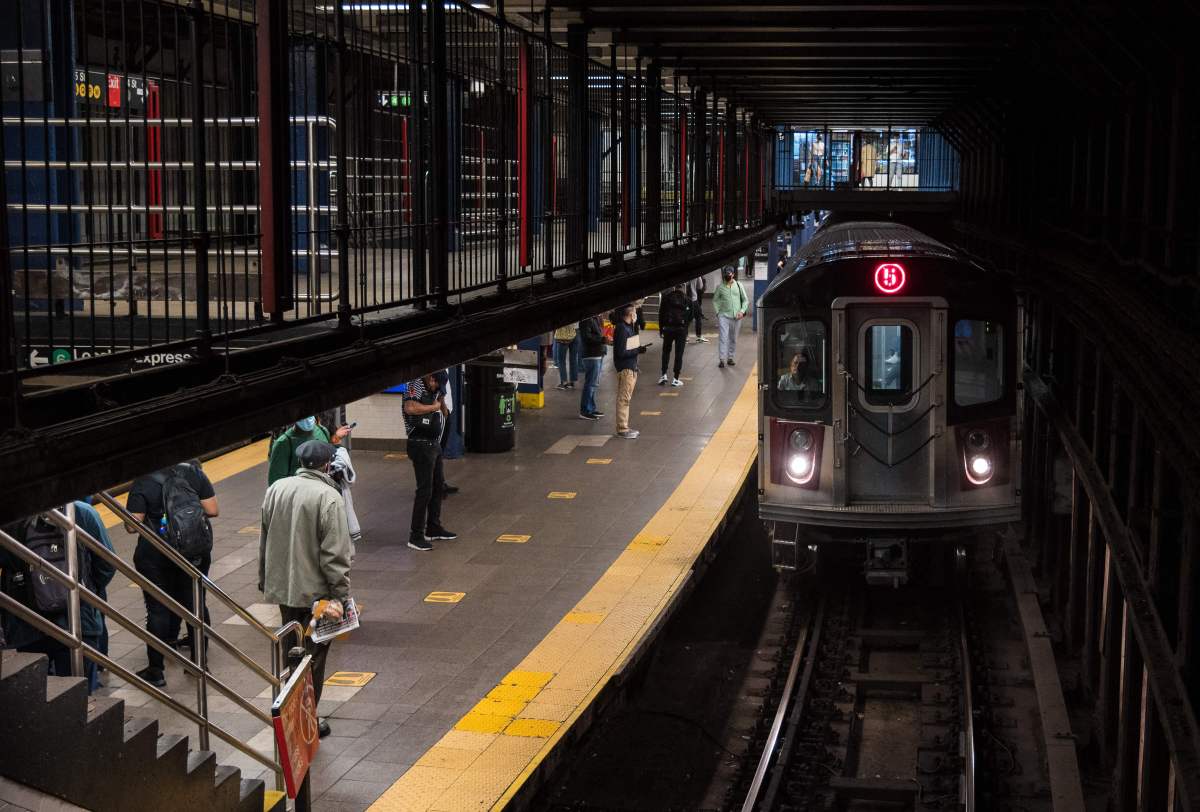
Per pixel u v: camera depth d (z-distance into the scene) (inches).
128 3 234.8
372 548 582.2
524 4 528.7
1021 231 764.6
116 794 231.3
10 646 339.3
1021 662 532.1
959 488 551.5
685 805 409.4
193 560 399.9
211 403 229.1
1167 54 384.8
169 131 245.3
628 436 842.2
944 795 411.8
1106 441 477.1
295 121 289.1
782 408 559.5
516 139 429.4
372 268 313.0
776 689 503.5
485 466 756.6
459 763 366.0
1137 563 390.9
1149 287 414.3
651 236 663.1
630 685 487.8
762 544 709.9
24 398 193.2
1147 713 350.6
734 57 700.7
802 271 553.6
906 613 600.1
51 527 340.2
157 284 255.3
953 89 916.0
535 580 539.2
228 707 394.9
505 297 396.2
